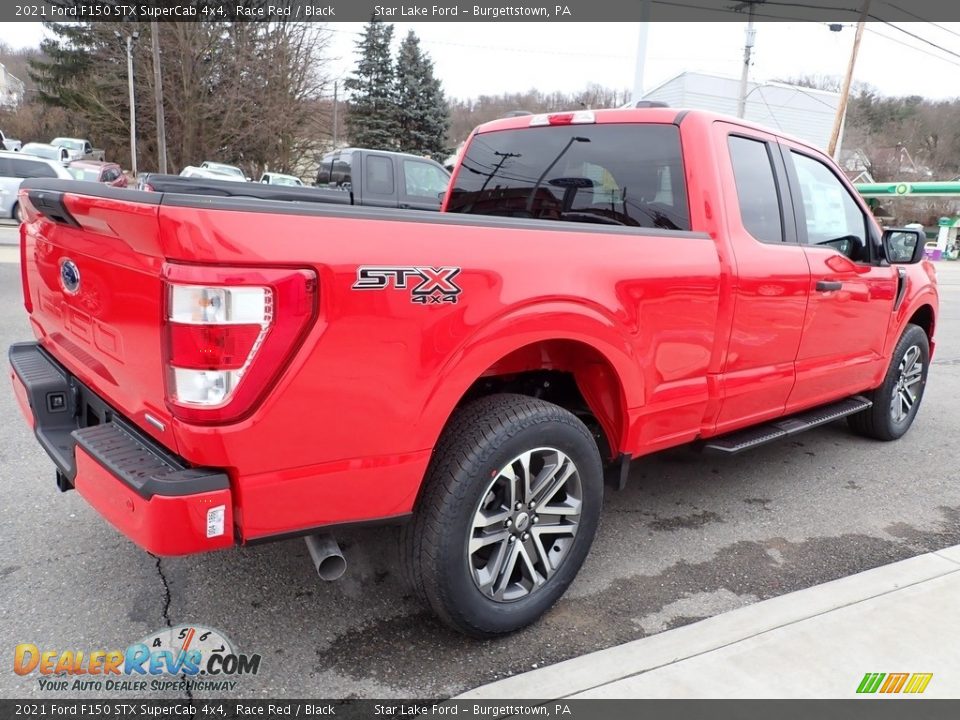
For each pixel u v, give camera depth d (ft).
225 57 132.26
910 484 14.14
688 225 10.64
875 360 14.75
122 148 141.18
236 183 19.08
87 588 9.20
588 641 8.57
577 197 12.20
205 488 6.26
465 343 7.36
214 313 5.97
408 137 156.87
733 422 11.50
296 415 6.46
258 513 6.57
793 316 11.84
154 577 9.52
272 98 135.13
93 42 142.10
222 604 9.01
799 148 12.75
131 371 6.96
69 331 8.64
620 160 11.55
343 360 6.58
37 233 9.30
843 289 12.92
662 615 9.20
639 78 57.72
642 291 9.18
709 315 10.27
